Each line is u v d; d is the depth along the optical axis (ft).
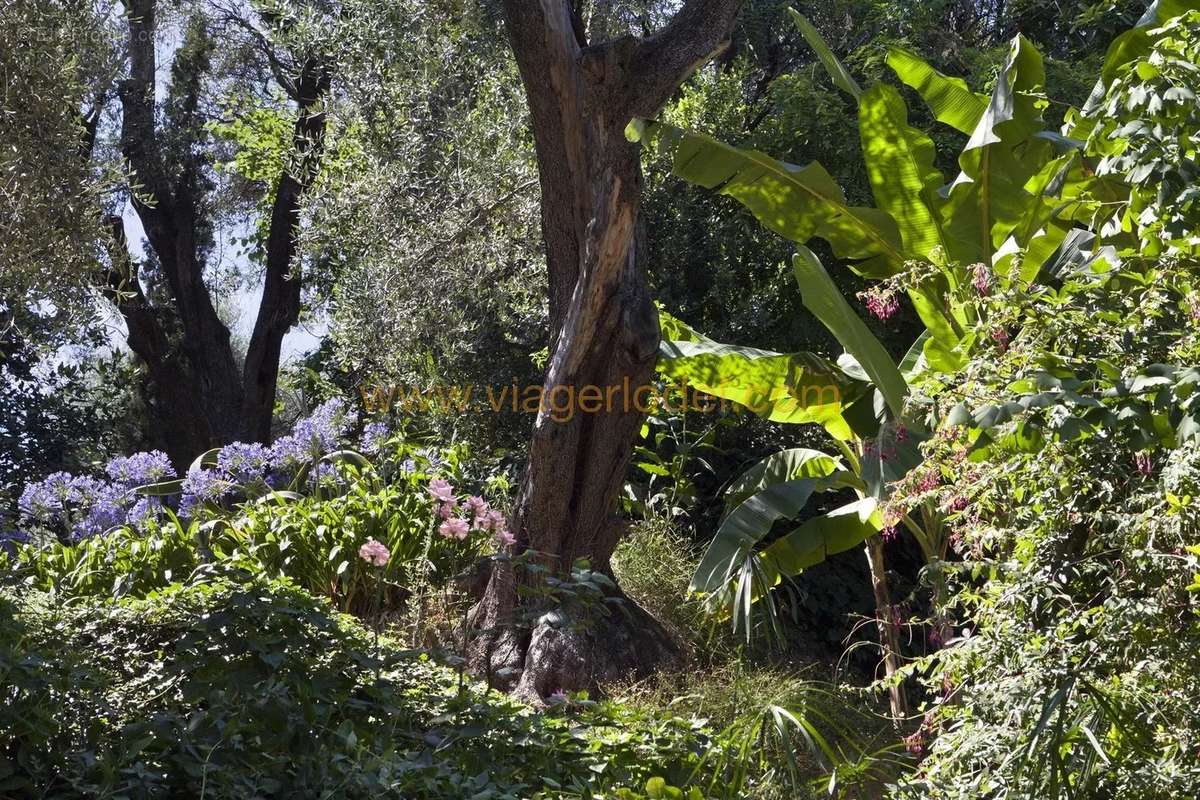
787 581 28.02
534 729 12.30
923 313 23.62
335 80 38.04
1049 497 12.21
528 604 20.47
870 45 37.78
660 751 13.20
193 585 14.65
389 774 9.82
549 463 21.81
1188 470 10.66
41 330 34.19
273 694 10.27
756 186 24.02
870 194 34.09
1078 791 11.00
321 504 24.66
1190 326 11.77
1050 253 23.71
